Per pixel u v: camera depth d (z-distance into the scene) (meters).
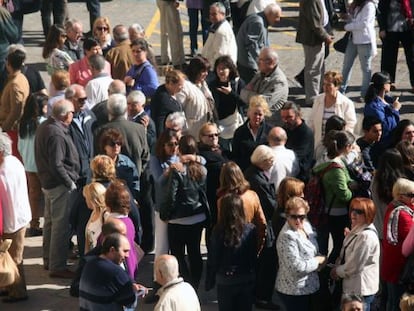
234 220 24.16
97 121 30.52
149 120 30.48
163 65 44.84
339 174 26.50
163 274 22.64
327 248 27.03
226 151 29.92
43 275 29.23
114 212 25.33
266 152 26.81
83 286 22.88
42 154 28.25
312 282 24.58
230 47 38.12
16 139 33.12
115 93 30.41
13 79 33.03
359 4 39.66
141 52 34.28
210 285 25.42
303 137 28.98
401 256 24.98
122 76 36.09
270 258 26.78
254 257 24.59
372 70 44.41
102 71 33.38
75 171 28.53
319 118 32.34
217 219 26.11
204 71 32.31
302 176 28.45
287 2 55.28
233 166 25.73
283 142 28.03
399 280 25.14
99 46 35.50
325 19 39.47
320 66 39.75
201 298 27.94
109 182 26.56
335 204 26.70
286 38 49.06
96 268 22.70
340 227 27.03
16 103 32.94
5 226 27.03
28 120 30.95
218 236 24.33
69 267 29.70
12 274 26.61
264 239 26.16
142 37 36.62
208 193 27.78
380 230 26.59
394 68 42.00
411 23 40.81
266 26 38.03
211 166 27.70
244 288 24.58
